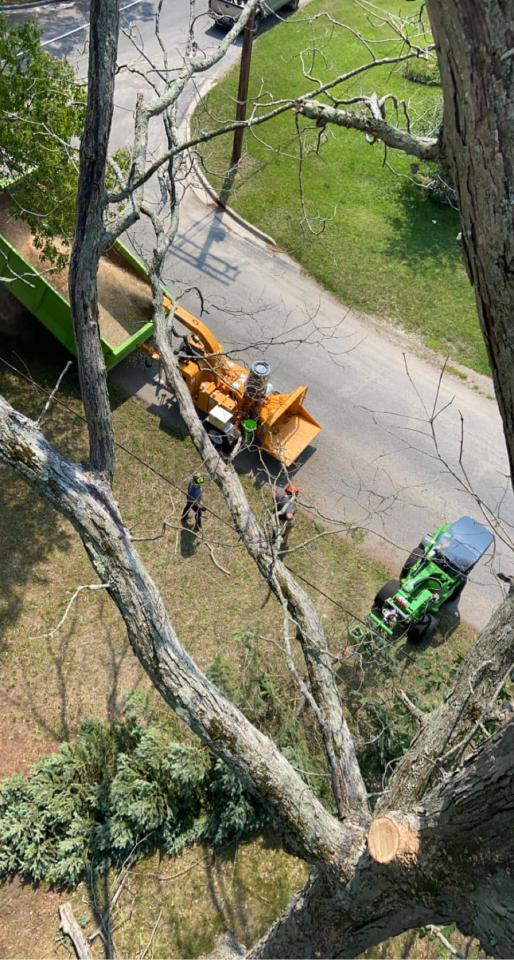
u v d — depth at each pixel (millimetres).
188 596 10633
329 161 18141
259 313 14570
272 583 5504
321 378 13758
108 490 4898
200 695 4500
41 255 12070
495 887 3305
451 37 1990
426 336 14961
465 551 10273
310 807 4465
